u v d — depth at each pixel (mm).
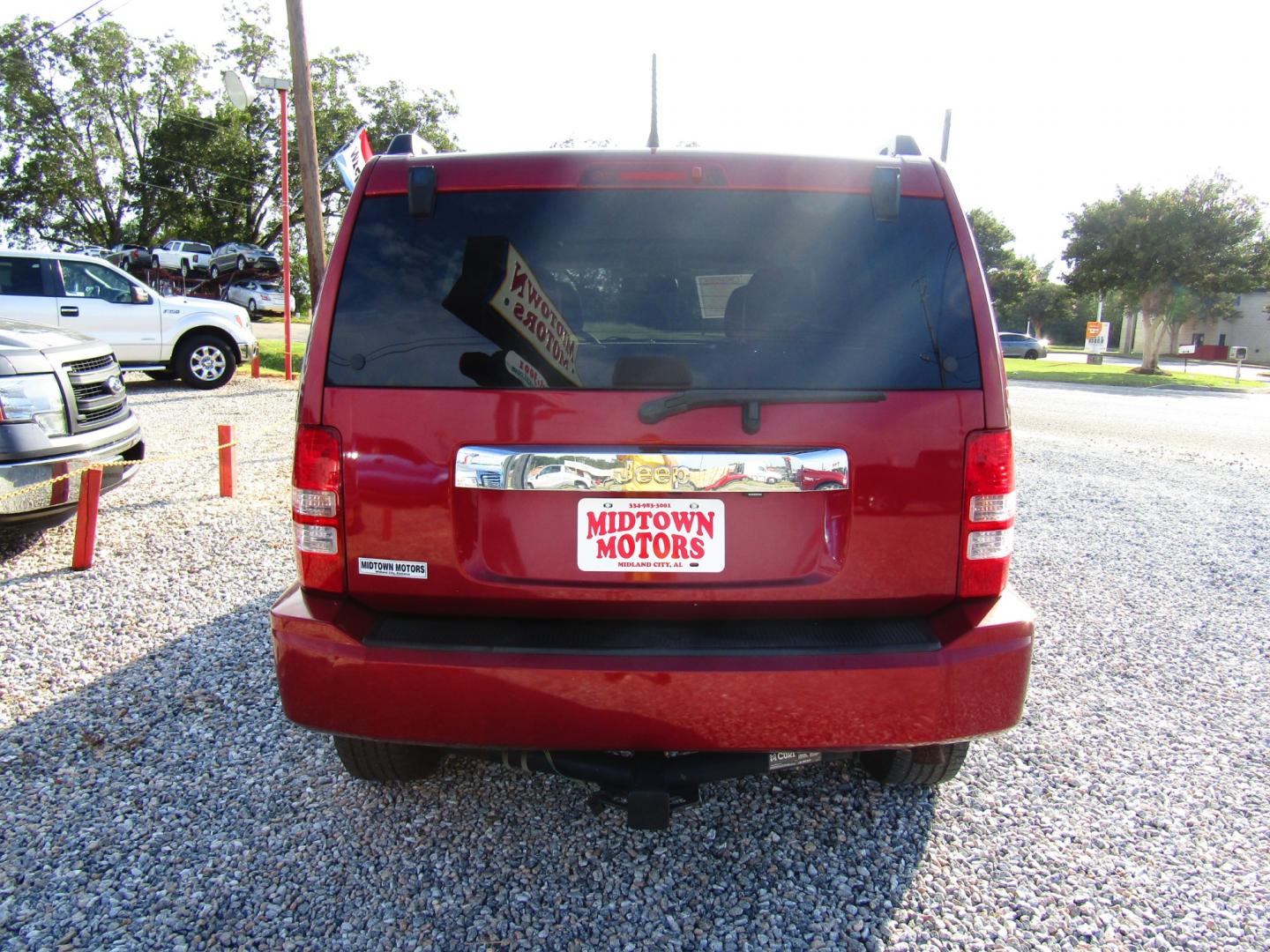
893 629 2148
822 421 2086
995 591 2197
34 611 4426
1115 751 3209
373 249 2150
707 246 2129
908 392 2111
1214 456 10820
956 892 2398
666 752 2189
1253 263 34250
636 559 2115
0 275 11898
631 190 2141
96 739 3180
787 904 2338
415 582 2143
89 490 5055
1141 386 26875
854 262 2146
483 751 2318
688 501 2102
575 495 2105
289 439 9391
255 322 33125
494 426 2090
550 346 2100
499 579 2135
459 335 2113
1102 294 36781
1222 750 3229
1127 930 2258
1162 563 5707
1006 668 2115
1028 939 2223
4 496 4738
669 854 2553
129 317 12641
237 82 13383
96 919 2238
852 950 2176
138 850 2539
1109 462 10031
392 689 2086
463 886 2398
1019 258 71438
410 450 2109
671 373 2074
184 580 4930
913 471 2117
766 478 2084
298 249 47500
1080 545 6164
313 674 2113
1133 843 2641
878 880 2449
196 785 2889
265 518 6254
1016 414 15984
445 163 2172
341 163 9289
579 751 2195
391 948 2158
